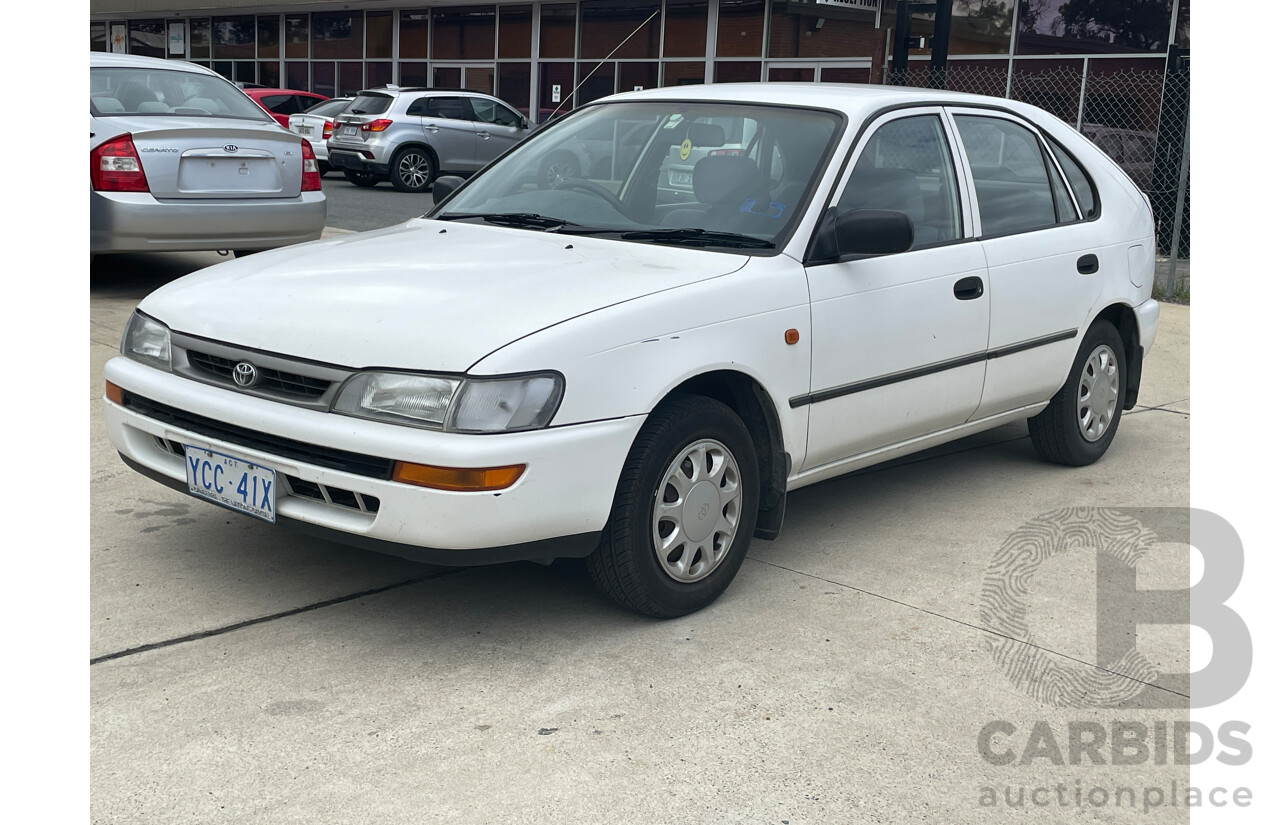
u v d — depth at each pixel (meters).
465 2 26.19
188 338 3.55
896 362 4.17
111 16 36.94
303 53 30.83
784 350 3.72
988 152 4.78
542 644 3.43
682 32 22.75
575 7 24.34
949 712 3.12
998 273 4.60
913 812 2.66
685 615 3.65
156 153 7.59
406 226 4.46
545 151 4.67
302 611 3.58
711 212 4.05
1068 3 16.77
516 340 3.13
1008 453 5.70
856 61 19.91
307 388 3.27
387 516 3.10
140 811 2.54
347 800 2.62
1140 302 5.53
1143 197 5.69
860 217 3.73
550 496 3.13
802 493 4.97
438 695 3.11
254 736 2.86
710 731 2.97
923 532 4.51
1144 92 16.17
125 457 3.79
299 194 8.24
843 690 3.21
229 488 3.42
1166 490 5.13
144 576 3.77
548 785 2.70
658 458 3.40
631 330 3.31
